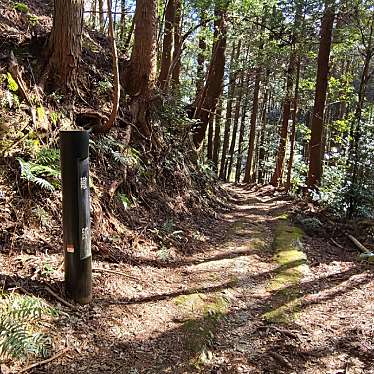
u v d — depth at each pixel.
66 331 3.53
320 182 12.73
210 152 23.02
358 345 4.18
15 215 4.59
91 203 5.64
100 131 6.71
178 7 12.40
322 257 7.29
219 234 8.13
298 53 15.34
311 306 5.08
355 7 10.91
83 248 3.93
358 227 8.98
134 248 5.73
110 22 6.20
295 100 17.23
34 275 4.05
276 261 6.66
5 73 5.55
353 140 10.08
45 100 5.96
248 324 4.46
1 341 2.99
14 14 7.39
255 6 13.27
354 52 18.58
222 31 13.73
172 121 10.10
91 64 7.91
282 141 18.77
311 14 13.23
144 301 4.44
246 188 20.27
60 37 6.31
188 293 4.85
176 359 3.54
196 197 9.56
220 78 14.07
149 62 8.19
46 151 5.18
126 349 3.54
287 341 4.17
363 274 6.38
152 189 7.62
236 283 5.48
